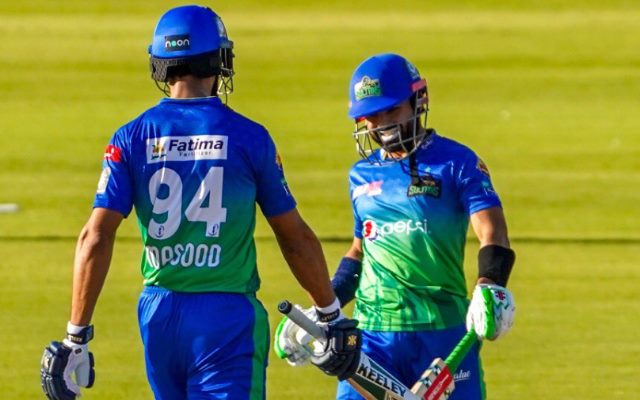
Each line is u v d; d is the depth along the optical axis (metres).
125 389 29.03
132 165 18.16
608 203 51.91
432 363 19.72
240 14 119.44
